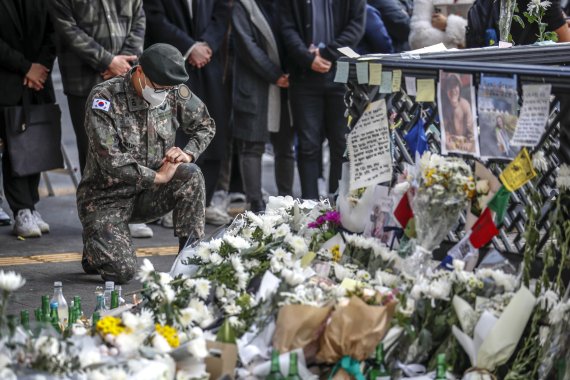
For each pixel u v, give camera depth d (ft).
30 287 24.82
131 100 23.49
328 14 32.37
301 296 14.92
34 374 12.80
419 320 15.11
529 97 15.34
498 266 15.70
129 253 24.75
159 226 33.50
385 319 14.35
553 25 27.71
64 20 29.14
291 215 18.88
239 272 16.25
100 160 23.40
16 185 31.09
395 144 17.72
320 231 18.01
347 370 14.30
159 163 24.23
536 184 16.06
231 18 32.94
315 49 32.22
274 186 41.81
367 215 17.25
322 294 15.17
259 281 16.29
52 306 18.26
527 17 24.97
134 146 23.73
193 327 14.99
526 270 15.25
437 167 15.58
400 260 16.17
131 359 13.32
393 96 17.60
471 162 16.33
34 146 30.60
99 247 24.61
